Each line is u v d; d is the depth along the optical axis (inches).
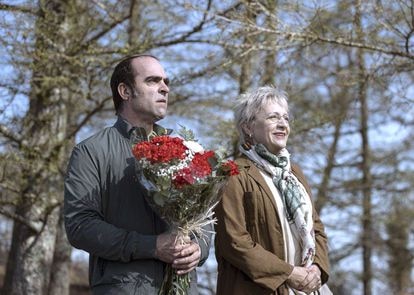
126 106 173.2
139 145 154.2
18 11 343.3
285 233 193.9
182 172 151.5
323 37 351.3
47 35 360.8
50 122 401.1
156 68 172.7
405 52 344.2
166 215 156.3
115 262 158.2
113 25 387.9
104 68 370.6
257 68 398.6
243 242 188.2
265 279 185.8
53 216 410.0
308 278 188.7
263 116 203.9
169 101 417.7
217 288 197.8
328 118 413.7
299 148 475.2
